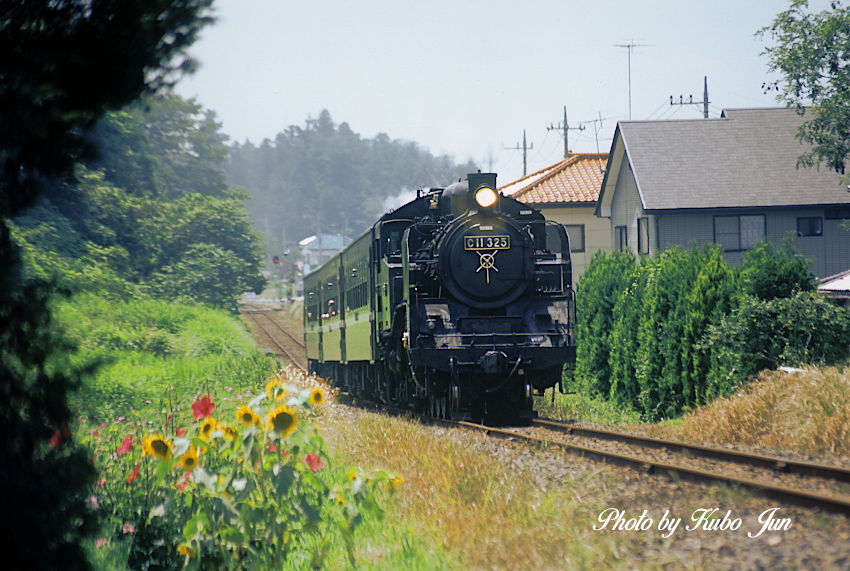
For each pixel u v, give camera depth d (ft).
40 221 424.46
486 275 190.29
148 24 62.44
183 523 87.71
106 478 101.91
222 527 78.69
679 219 394.52
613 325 259.80
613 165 440.86
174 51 65.92
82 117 63.72
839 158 347.97
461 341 185.37
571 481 106.42
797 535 77.82
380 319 217.15
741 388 180.04
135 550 82.43
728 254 395.55
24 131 61.26
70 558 58.95
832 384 153.38
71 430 60.90
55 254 395.75
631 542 80.64
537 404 237.66
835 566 67.72
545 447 136.15
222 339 443.32
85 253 456.45
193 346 393.70
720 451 126.21
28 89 60.29
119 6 61.16
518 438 149.38
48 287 61.16
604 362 267.18
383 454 128.47
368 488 84.84
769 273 201.87
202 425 88.43
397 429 148.46
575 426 167.02
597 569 72.64
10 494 55.77
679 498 97.09
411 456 123.13
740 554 73.87
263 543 81.56
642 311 237.45
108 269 459.32
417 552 79.51
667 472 110.42
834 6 334.44
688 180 401.49
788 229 396.57
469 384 187.11
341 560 81.00
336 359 300.61
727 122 432.25
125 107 65.41
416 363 182.50
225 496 82.48
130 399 200.44
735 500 92.84
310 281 383.24
